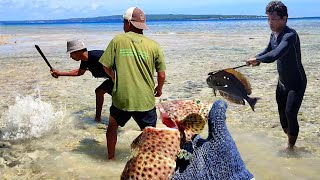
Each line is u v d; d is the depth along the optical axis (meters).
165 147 2.30
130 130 6.65
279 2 5.13
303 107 7.83
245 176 2.38
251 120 7.11
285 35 5.05
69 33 54.28
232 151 2.38
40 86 10.83
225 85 3.77
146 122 5.00
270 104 8.20
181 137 2.48
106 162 5.29
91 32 57.81
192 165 2.33
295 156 5.33
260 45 23.38
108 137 5.27
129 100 4.89
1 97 9.38
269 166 4.99
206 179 2.31
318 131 6.36
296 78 5.25
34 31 66.31
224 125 2.42
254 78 11.33
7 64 16.25
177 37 36.06
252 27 65.56
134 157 2.31
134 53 4.84
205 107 2.56
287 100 5.38
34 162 5.31
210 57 17.28
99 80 11.72
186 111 2.54
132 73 4.87
